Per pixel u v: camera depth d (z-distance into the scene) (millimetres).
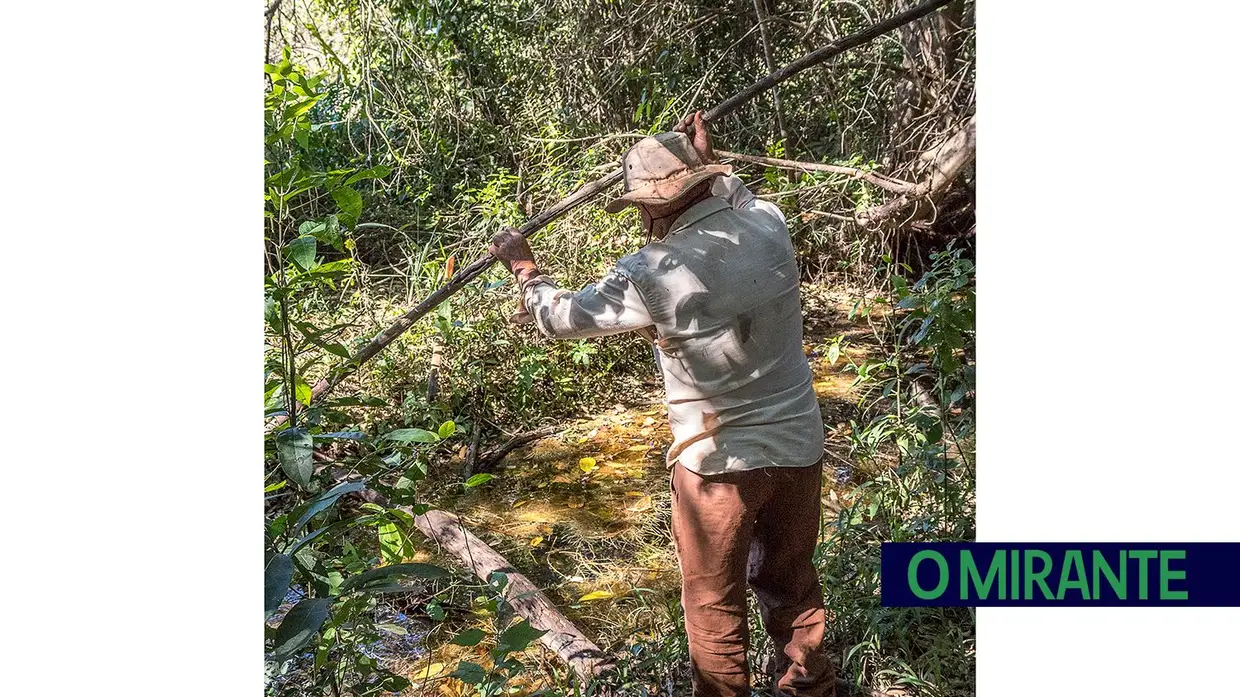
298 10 6742
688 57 6312
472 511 3705
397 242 6043
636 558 3367
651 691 2646
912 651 2758
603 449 4160
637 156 2359
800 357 2385
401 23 6648
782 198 5770
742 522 2314
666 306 2242
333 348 2346
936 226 5770
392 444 3920
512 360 4625
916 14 3031
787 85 6434
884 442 3920
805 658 2469
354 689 2379
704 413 2301
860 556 2967
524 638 2277
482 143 6777
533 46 6934
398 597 3121
